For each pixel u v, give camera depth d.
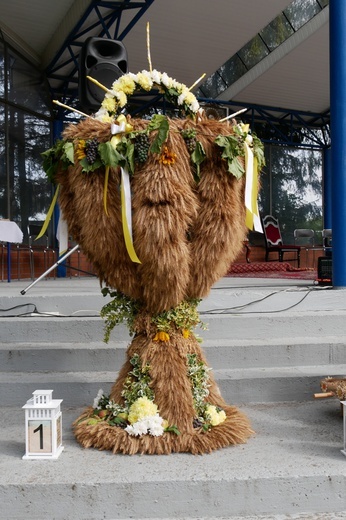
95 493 1.94
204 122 2.28
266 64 10.78
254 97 12.09
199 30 9.23
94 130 2.24
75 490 1.94
